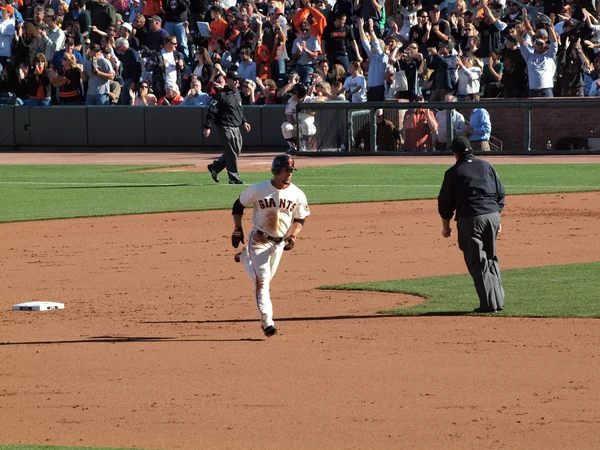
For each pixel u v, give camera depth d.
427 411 26.81
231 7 121.62
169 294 43.78
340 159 102.38
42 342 35.62
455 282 44.75
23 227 63.09
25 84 123.62
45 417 26.95
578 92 105.50
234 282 46.16
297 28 116.00
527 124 100.69
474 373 30.41
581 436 24.62
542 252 51.56
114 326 37.97
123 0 134.62
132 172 93.81
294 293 43.50
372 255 51.97
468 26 110.38
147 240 57.78
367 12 115.12
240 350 33.88
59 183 85.81
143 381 30.30
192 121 115.88
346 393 28.59
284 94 113.94
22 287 45.88
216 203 71.88
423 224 61.38
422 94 110.06
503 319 37.53
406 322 37.53
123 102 120.31
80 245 56.56
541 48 104.56
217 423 26.16
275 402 27.88
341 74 112.56
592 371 30.34
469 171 38.47
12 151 120.31
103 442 24.83
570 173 86.00
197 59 118.94
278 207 34.84
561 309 38.72
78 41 124.69
